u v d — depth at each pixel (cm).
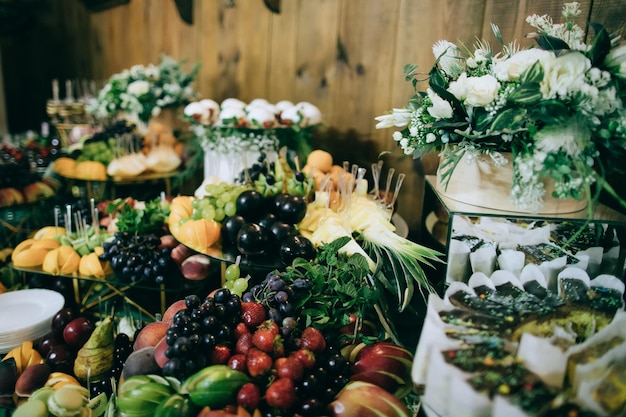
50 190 190
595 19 120
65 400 103
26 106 327
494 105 94
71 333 122
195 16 220
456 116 101
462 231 101
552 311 93
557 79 87
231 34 208
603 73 87
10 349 126
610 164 90
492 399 83
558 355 85
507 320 91
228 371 91
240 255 127
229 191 137
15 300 141
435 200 122
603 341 88
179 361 92
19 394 114
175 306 114
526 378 84
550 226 99
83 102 239
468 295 97
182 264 141
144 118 198
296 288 106
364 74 169
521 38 133
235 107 163
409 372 102
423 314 117
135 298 154
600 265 99
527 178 92
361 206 133
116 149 193
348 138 177
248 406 90
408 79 111
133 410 93
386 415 91
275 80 197
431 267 118
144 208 156
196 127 172
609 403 82
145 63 250
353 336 108
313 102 186
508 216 99
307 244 120
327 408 94
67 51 292
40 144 220
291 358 93
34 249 150
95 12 268
